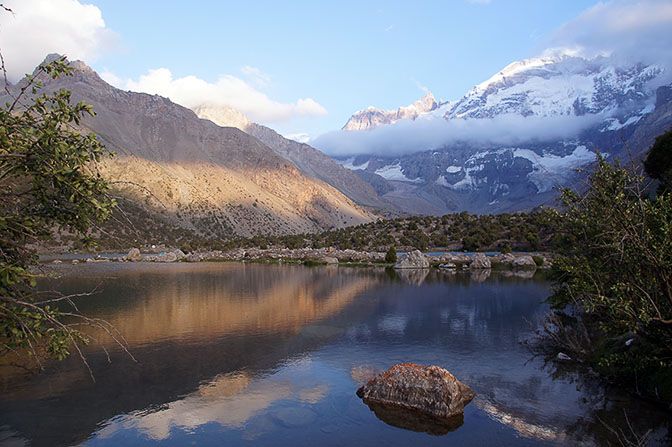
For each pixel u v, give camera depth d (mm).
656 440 11078
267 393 14562
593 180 11516
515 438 11383
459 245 100812
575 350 18406
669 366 13102
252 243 130625
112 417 12719
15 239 8086
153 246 134875
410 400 13469
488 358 18406
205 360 18141
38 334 8328
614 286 11469
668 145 29797
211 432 11773
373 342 21094
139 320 26344
